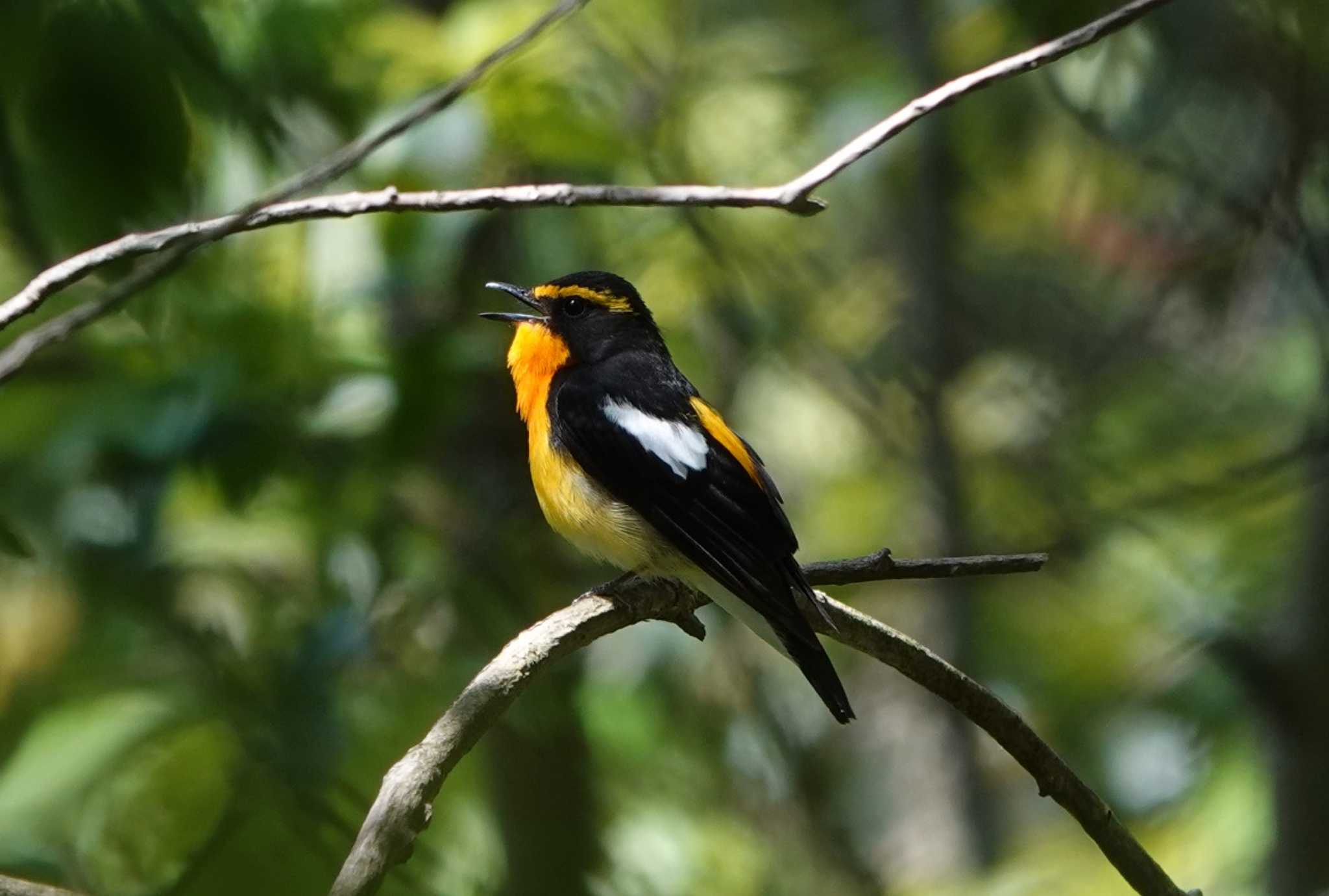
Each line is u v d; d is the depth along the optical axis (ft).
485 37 34.71
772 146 51.83
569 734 39.68
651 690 44.45
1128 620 54.19
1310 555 39.68
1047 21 30.58
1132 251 45.91
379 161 33.53
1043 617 55.21
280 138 28.84
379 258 34.58
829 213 53.57
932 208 49.29
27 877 30.83
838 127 48.85
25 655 35.73
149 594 33.58
